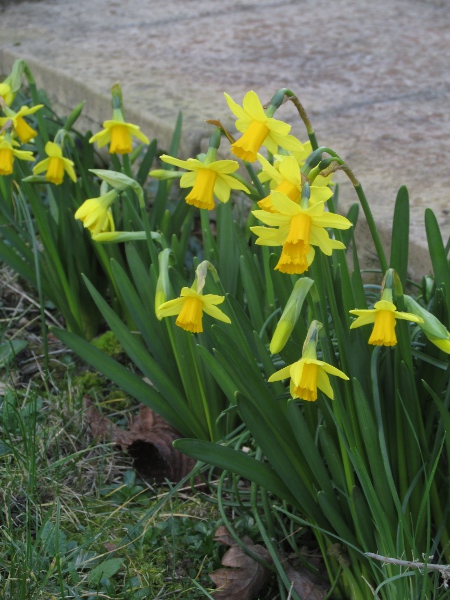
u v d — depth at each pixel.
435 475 1.09
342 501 1.09
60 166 1.29
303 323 1.12
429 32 2.07
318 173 1.01
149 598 1.11
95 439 1.27
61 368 1.38
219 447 1.07
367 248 1.38
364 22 2.18
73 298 1.38
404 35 2.06
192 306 1.06
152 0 2.46
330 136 1.57
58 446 1.24
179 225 1.38
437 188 1.42
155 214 1.39
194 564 1.15
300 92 1.76
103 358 1.20
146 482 1.23
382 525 1.04
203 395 1.21
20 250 1.38
